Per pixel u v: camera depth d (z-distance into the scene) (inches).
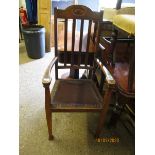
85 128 60.1
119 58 64.6
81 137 56.3
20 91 78.4
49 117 49.5
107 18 68.5
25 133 56.6
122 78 52.7
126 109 59.4
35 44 109.1
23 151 50.6
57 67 60.0
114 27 55.7
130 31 41.8
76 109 47.4
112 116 59.5
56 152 50.8
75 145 53.4
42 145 52.8
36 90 79.7
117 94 52.4
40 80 87.9
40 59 114.0
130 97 45.7
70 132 58.1
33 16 129.2
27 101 72.0
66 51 60.2
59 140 54.8
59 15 54.0
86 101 49.4
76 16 54.5
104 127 60.7
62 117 64.8
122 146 53.9
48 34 124.0
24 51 126.7
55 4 127.7
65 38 58.2
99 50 61.3
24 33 107.5
